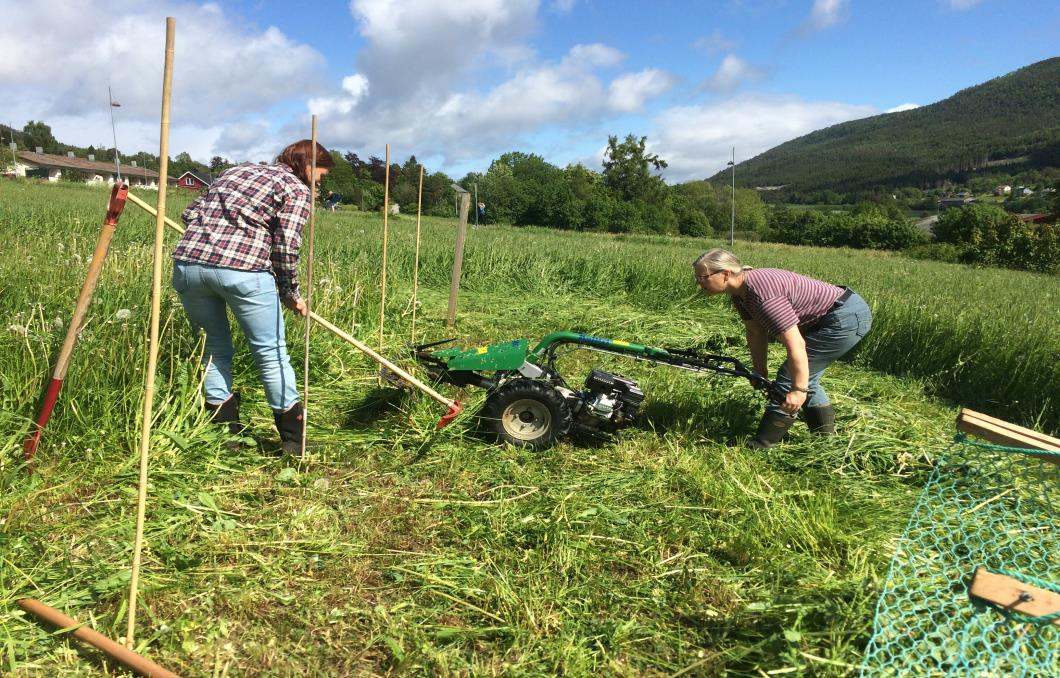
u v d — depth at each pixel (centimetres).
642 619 249
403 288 895
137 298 496
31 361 360
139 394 358
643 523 314
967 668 208
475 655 225
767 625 246
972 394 594
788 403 373
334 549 279
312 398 451
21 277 538
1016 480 328
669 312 907
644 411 447
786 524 309
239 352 466
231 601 242
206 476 329
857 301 394
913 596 253
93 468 321
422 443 388
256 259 332
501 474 359
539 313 829
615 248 1608
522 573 271
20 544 258
